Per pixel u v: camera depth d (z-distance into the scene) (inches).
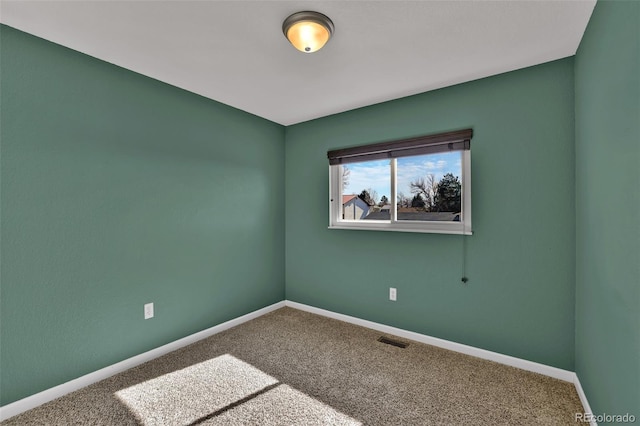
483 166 91.1
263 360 90.8
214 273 111.0
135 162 87.9
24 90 67.5
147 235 91.0
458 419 65.1
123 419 65.1
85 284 77.5
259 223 129.3
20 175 67.1
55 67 72.1
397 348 98.7
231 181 117.2
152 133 92.0
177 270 99.0
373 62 81.7
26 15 61.3
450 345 97.5
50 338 71.6
